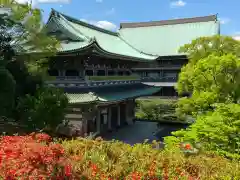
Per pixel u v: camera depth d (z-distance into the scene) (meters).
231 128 15.11
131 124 45.81
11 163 8.53
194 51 32.03
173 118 47.31
